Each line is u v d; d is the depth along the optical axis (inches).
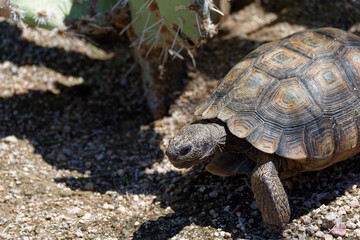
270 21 188.7
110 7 131.3
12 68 175.9
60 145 145.5
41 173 130.0
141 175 130.0
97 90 171.6
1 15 130.2
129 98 169.6
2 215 107.8
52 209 112.4
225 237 98.7
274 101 100.5
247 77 106.1
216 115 104.1
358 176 108.7
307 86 101.0
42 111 159.6
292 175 104.9
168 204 115.9
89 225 107.1
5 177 123.7
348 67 105.0
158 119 157.9
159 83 157.6
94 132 153.5
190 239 99.3
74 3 129.1
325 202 103.0
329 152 98.3
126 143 146.7
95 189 124.5
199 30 108.1
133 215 112.3
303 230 96.6
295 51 107.4
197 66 171.8
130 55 185.3
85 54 184.5
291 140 96.8
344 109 100.8
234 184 116.0
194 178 122.6
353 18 175.3
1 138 143.5
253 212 104.8
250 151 103.7
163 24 121.0
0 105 158.7
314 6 188.7
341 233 92.0
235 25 190.2
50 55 181.6
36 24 129.0
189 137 98.6
